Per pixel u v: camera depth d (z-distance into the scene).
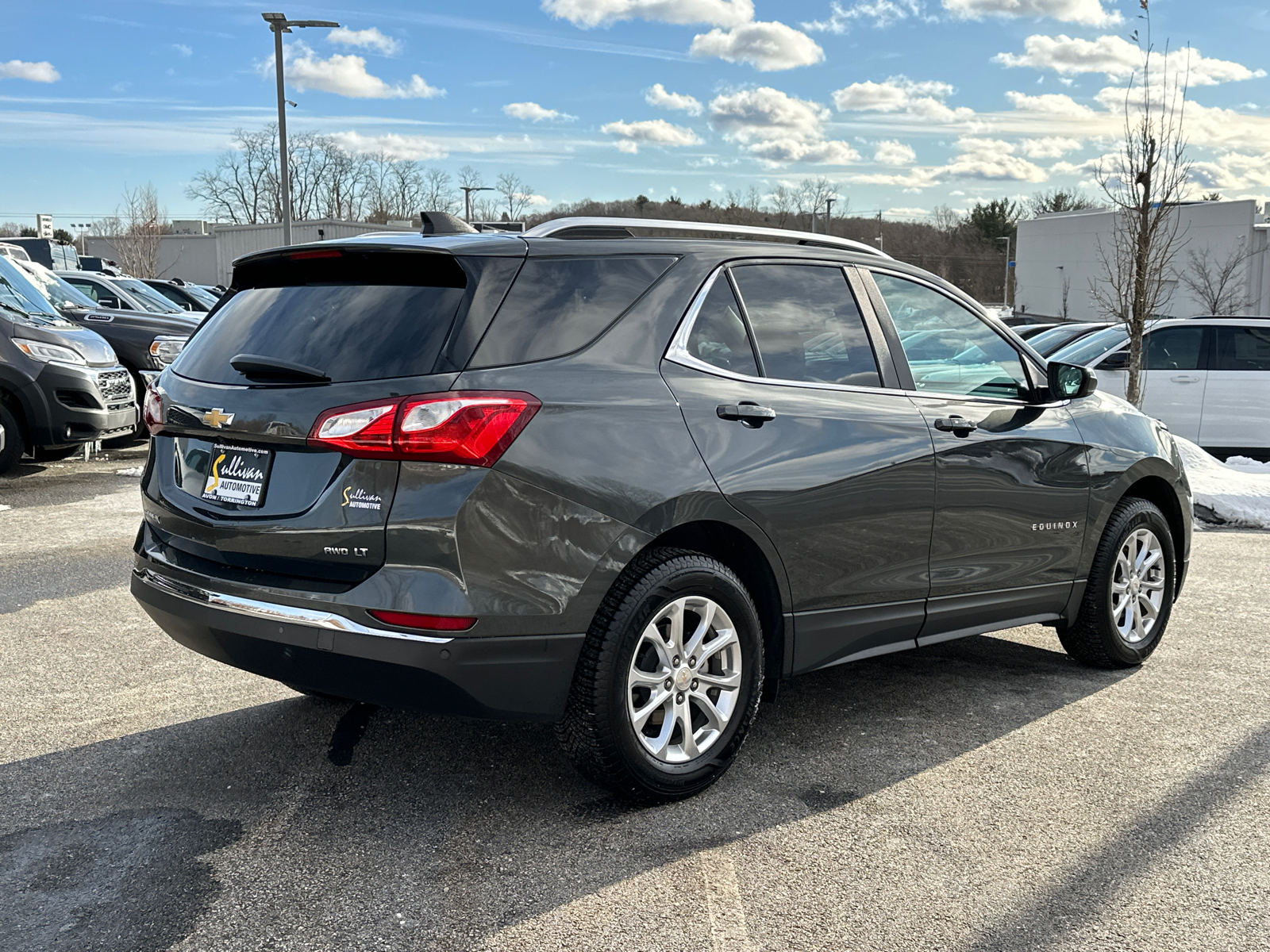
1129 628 4.86
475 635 2.87
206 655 3.32
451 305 3.00
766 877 2.89
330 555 2.92
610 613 3.09
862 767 3.67
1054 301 70.31
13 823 3.13
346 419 2.89
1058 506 4.43
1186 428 11.64
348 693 2.98
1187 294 47.69
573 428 3.01
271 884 2.80
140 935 2.55
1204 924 2.68
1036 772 3.64
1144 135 13.17
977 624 4.29
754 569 3.52
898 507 3.80
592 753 3.13
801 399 3.60
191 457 3.33
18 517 7.95
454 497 2.83
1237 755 3.80
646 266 3.40
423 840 3.06
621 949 2.53
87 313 12.15
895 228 111.00
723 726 3.40
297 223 62.75
